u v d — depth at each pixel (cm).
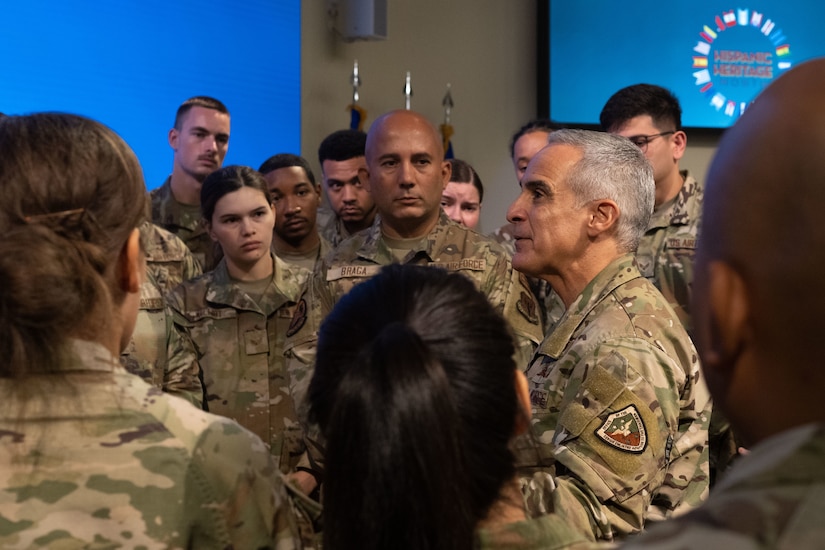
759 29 447
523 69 443
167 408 86
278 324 242
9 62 320
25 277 78
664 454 134
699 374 147
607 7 434
